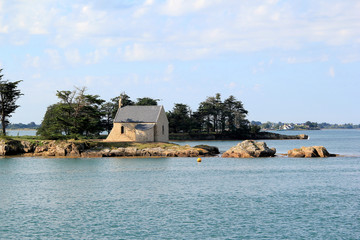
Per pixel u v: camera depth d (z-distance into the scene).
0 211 53.31
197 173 86.19
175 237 42.44
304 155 118.12
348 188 67.75
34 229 45.38
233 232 43.94
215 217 49.75
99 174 85.75
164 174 84.94
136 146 124.44
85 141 126.12
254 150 118.88
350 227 45.34
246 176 81.62
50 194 64.50
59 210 53.72
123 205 56.31
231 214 51.09
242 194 63.34
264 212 51.94
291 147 188.75
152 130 132.25
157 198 60.72
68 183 74.75
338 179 77.31
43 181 77.25
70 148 121.75
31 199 60.72
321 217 49.34
